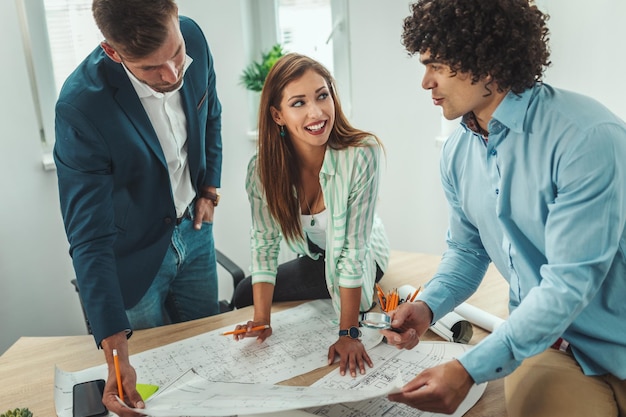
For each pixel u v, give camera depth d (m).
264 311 1.54
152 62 1.22
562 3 1.92
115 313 1.25
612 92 1.90
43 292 2.43
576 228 0.96
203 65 1.69
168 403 1.08
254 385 1.15
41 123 2.37
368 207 1.50
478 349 1.01
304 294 1.70
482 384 1.21
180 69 1.31
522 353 0.98
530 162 1.03
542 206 1.04
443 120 2.35
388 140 2.53
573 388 1.07
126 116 1.46
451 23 0.94
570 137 0.97
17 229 2.32
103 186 1.39
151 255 1.65
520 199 1.07
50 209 2.37
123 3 1.15
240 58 2.62
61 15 2.33
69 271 2.47
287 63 1.41
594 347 1.08
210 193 1.85
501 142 1.07
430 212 2.52
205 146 1.87
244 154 2.73
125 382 1.15
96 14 1.18
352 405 1.16
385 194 2.61
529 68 0.96
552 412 1.04
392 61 2.40
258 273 1.58
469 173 1.21
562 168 0.98
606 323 1.07
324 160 1.46
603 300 1.06
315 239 1.68
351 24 2.46
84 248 1.32
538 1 1.96
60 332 2.51
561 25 1.95
